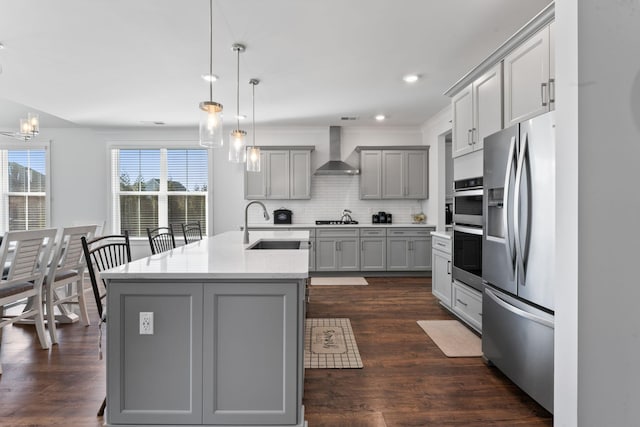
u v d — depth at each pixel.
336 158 5.85
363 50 2.99
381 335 2.98
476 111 2.89
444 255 3.59
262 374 1.63
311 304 3.94
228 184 6.00
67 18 2.43
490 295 2.32
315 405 1.94
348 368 2.38
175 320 1.62
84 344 2.78
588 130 1.12
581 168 1.13
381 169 5.72
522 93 2.31
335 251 5.45
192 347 1.62
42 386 2.13
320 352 2.63
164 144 5.97
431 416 1.84
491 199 2.34
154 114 4.97
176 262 1.89
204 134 2.28
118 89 3.91
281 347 1.63
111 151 5.97
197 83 3.74
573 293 1.15
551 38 2.05
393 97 4.29
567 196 1.18
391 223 5.95
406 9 2.38
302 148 5.69
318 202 6.04
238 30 2.63
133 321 1.63
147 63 3.21
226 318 1.62
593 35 1.12
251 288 1.62
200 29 2.61
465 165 3.11
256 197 5.71
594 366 1.13
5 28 2.55
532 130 1.86
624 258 1.13
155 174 6.03
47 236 2.71
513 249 2.03
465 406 1.93
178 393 1.63
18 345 2.75
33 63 3.18
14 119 5.44
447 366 2.41
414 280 5.22
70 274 3.10
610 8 1.12
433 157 5.55
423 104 4.59
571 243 1.16
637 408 1.14
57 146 5.93
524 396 2.03
